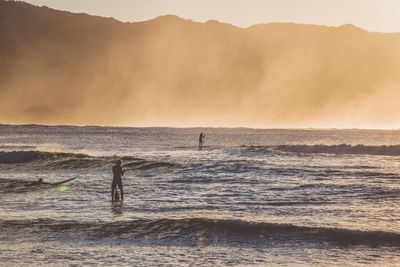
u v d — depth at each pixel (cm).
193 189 6619
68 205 5372
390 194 6122
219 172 8719
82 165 10000
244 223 4203
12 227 4247
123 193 6288
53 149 17250
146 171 8956
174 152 15212
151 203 5491
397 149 14050
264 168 9306
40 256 3459
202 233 4047
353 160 11769
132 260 3378
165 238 3944
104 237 3975
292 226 4138
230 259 3419
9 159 11538
